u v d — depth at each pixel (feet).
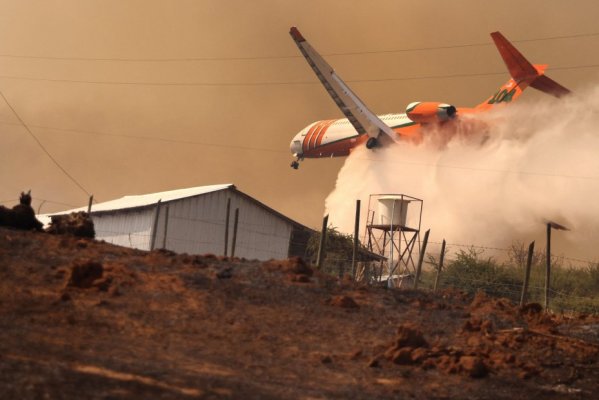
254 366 106.32
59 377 86.12
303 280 152.25
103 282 125.59
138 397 84.33
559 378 124.57
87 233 162.40
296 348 118.62
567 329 163.43
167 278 136.77
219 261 157.38
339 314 139.23
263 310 132.36
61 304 115.65
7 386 80.64
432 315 150.82
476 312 158.20
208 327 119.14
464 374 118.83
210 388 92.27
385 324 138.72
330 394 99.30
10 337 98.53
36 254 136.67
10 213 155.74
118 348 102.27
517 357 132.36
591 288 428.15
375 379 110.42
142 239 369.50
